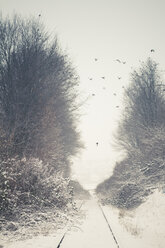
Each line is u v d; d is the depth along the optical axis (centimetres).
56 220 1009
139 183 1830
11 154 1228
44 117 1536
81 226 1002
